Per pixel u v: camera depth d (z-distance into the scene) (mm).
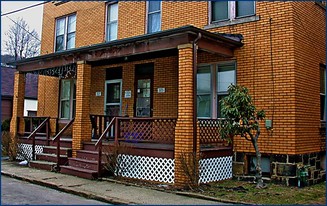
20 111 14320
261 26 10016
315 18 10695
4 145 13805
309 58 10172
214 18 11117
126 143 9922
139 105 12977
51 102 16688
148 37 9438
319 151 10312
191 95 8664
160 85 12336
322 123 10695
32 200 7250
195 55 8844
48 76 16672
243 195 7750
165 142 9180
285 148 9219
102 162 9914
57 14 16422
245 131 8477
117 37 13836
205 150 9023
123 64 13625
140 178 9438
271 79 9680
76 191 8039
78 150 11141
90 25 14906
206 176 9008
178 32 8797
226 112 8375
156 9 12734
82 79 11562
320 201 7305
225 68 10688
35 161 11789
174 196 7680
